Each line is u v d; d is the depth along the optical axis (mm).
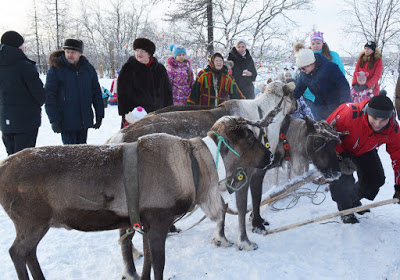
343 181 4031
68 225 2557
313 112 5438
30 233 2523
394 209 4375
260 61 13055
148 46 4574
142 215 2535
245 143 2949
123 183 2494
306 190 5266
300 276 3033
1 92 4824
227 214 4539
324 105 5031
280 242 3686
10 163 2508
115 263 3355
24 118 4906
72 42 4891
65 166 2463
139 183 2488
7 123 4883
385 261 3174
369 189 3740
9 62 4711
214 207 2830
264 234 3703
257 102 3850
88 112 5199
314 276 3039
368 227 3873
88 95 5168
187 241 3801
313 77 4852
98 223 2562
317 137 3783
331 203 4715
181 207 2592
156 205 2512
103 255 3502
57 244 3688
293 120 4207
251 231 4031
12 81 4754
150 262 2848
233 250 3570
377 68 7191
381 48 12156
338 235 3744
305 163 4164
